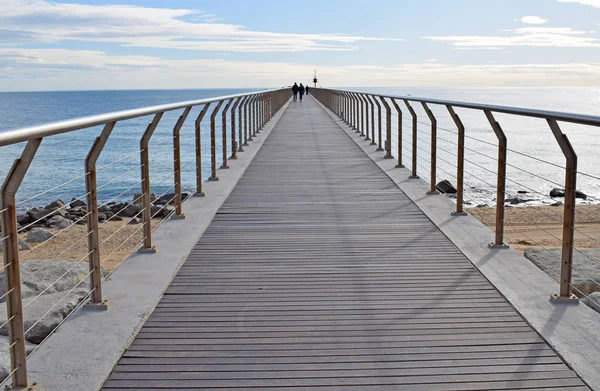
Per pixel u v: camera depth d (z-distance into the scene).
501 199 4.45
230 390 2.46
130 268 4.04
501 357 2.74
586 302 3.53
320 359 2.73
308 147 11.89
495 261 4.17
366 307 3.38
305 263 4.23
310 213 5.86
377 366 2.66
